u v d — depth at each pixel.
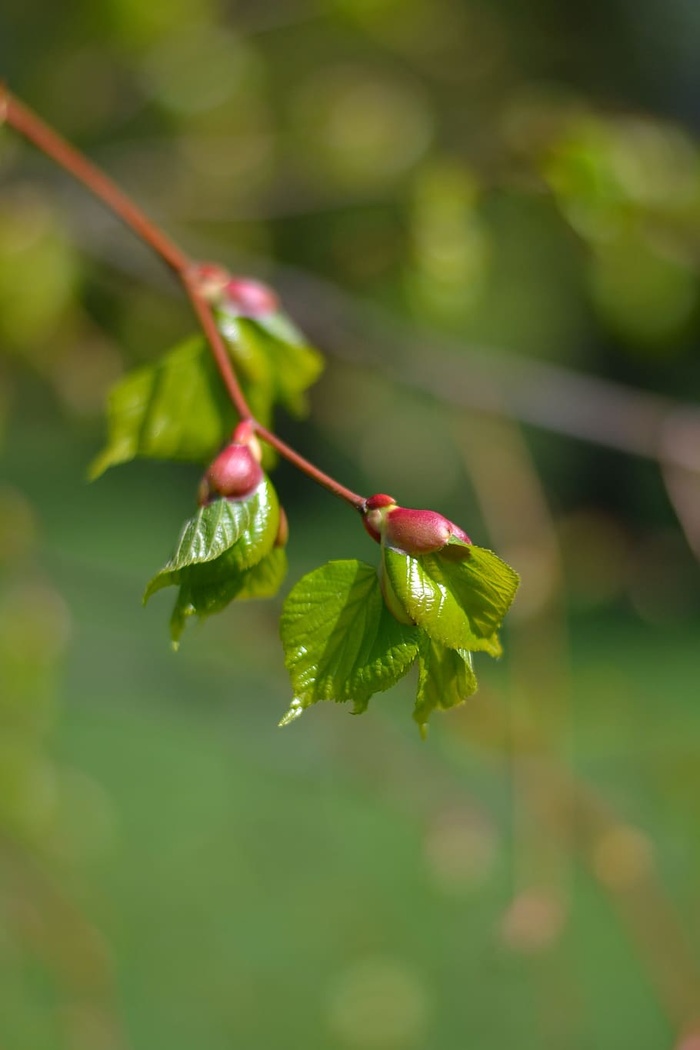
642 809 3.78
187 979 5.27
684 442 3.32
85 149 5.03
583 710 4.16
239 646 4.05
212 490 1.32
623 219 3.25
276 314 1.79
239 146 4.52
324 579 1.26
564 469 9.33
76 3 4.59
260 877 5.56
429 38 5.30
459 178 3.42
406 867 5.47
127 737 7.41
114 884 5.92
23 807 3.76
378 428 4.82
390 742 3.81
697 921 3.85
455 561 1.23
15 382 4.55
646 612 4.27
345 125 4.25
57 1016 4.07
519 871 3.10
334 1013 4.76
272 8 4.86
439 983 5.17
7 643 3.76
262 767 3.92
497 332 7.10
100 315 4.12
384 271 4.01
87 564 4.32
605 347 7.39
